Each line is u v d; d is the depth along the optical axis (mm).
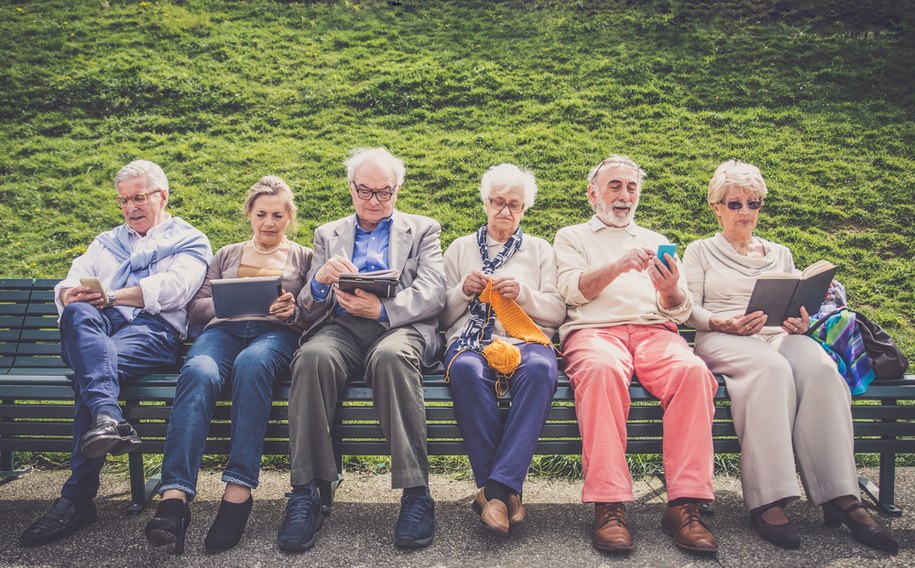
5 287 3832
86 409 3059
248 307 3270
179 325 3570
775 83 8977
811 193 6785
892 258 5945
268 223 3650
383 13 11477
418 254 3627
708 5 11141
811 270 3225
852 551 2861
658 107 8484
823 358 3115
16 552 2869
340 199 6875
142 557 2830
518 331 3354
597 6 11328
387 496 3439
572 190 6844
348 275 3217
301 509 2926
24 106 8883
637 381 3273
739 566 2748
